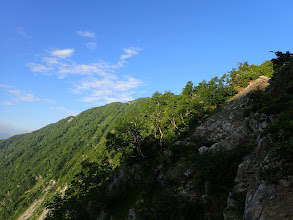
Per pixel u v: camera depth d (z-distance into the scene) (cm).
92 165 4184
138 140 4575
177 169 2756
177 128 5375
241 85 6178
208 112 5556
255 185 1236
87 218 4575
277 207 928
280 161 1155
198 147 2983
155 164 3738
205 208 1634
